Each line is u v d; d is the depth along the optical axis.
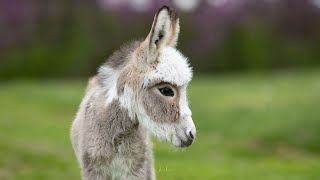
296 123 23.98
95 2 50.84
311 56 48.41
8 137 21.97
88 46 48.41
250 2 49.88
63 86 35.84
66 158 18.83
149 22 48.66
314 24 49.38
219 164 18.50
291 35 49.53
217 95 28.86
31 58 47.62
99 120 8.24
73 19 50.03
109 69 8.52
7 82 42.16
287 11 49.53
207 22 48.16
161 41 7.85
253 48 48.03
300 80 31.92
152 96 7.81
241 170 17.38
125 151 8.20
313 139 22.52
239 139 23.20
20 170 16.89
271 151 21.61
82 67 47.25
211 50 47.44
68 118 27.08
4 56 47.75
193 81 34.06
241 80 33.56
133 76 7.97
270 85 30.83
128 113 8.08
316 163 19.17
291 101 26.59
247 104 26.77
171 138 7.78
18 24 49.44
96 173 8.35
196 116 25.70
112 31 48.84
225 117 25.33
